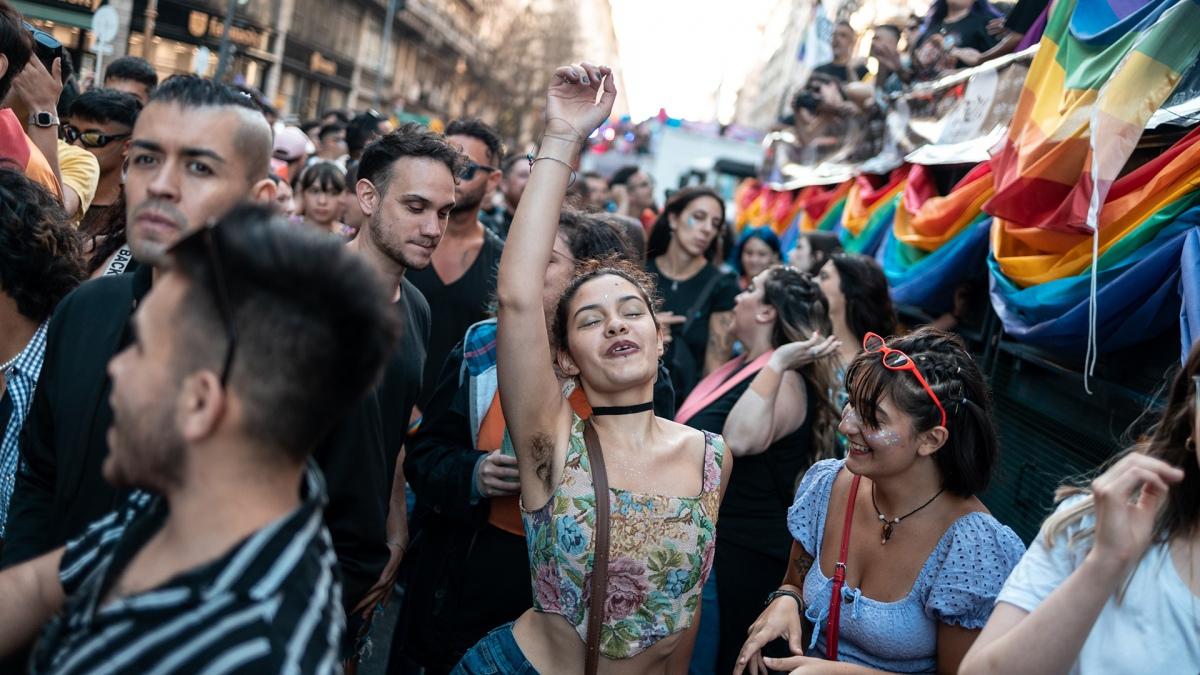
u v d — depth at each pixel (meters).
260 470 1.14
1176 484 1.62
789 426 3.27
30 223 2.27
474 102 54.75
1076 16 3.48
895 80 7.11
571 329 2.19
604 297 2.17
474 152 5.04
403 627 2.90
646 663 2.07
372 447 2.19
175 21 25.11
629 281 2.23
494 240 4.61
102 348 1.90
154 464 1.12
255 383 1.11
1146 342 3.05
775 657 2.55
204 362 1.10
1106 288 2.92
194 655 1.04
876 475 2.25
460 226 4.41
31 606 1.37
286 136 6.84
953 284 4.77
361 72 43.03
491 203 8.09
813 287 3.53
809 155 9.73
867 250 6.39
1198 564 1.59
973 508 2.26
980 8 6.29
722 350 5.58
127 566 1.19
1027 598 1.66
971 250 4.50
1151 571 1.60
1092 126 2.91
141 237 1.81
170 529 1.16
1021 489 3.72
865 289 3.85
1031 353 3.86
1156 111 2.94
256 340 1.10
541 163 2.20
